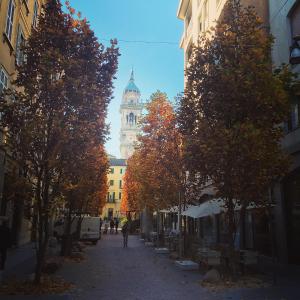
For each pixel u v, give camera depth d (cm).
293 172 1585
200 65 1274
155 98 2350
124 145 12288
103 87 1149
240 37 1225
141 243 3297
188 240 1958
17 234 2333
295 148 1545
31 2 2384
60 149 1034
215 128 1135
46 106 1058
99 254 2152
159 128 2281
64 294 931
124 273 1355
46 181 1060
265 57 1209
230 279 1155
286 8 1706
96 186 2120
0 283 1038
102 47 1155
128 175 4503
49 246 2306
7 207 1975
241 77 1123
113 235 4931
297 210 1580
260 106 1156
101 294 952
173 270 1446
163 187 2208
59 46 1123
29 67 1114
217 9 2689
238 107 1167
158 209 2664
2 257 1271
